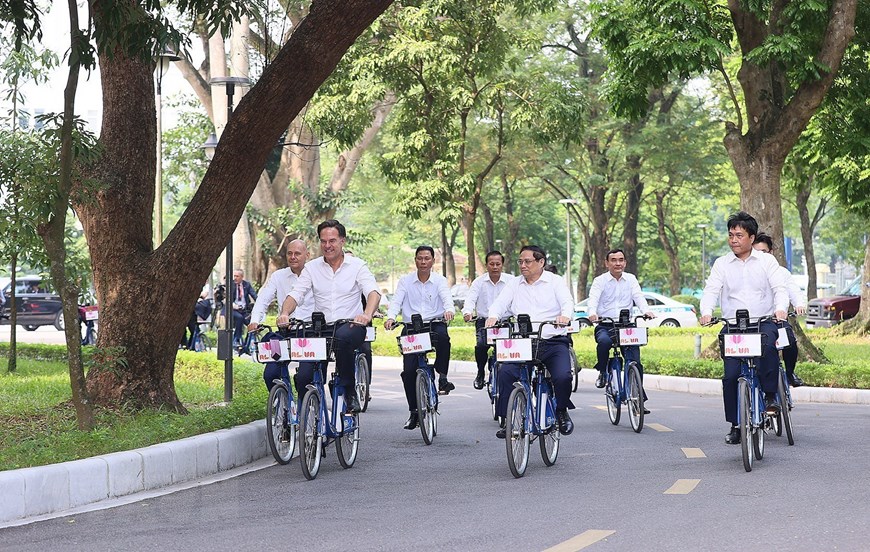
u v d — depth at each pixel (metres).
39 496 8.17
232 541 7.04
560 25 45.66
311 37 11.65
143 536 7.28
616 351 13.41
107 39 10.98
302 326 10.86
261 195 39.47
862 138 23.30
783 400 11.38
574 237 73.06
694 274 81.88
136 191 12.82
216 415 11.43
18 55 15.62
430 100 27.83
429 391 12.32
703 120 45.97
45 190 11.03
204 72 39.25
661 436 12.31
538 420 10.02
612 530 7.07
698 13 19.94
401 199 27.88
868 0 21.53
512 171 48.97
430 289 13.75
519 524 7.38
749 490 8.53
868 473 9.38
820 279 114.12
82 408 10.62
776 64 21.62
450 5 25.80
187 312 12.74
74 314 10.62
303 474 9.84
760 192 21.25
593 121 45.72
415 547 6.73
